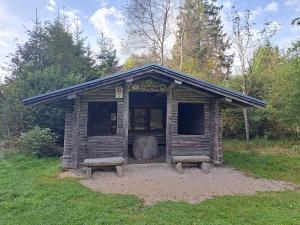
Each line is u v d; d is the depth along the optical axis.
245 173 10.97
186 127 16.20
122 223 5.91
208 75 27.61
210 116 12.40
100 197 7.60
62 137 16.58
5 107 18.08
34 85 17.67
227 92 11.39
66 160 11.20
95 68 27.44
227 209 6.79
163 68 10.90
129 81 10.88
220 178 10.00
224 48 30.55
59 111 16.48
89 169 9.82
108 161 10.09
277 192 8.46
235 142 18.98
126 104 11.52
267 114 18.33
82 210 6.59
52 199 7.43
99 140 11.28
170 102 11.91
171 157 11.75
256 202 7.34
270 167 12.16
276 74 18.73
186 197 7.77
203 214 6.44
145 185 8.84
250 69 18.58
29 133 14.61
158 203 7.20
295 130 18.67
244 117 18.55
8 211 6.66
